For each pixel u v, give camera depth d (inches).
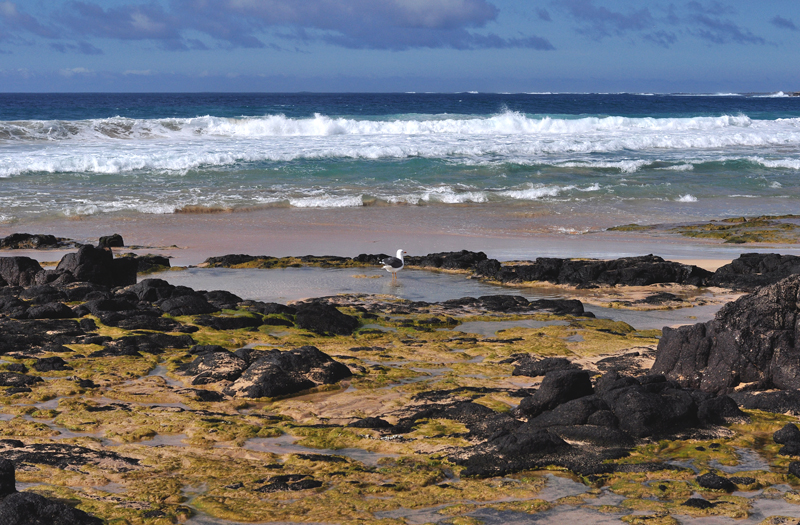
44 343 433.7
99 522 198.8
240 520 205.9
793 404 303.4
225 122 1776.6
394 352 434.3
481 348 443.8
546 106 3934.5
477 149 1560.0
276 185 1189.1
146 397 338.0
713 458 252.1
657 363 364.5
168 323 480.4
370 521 204.2
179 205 1026.1
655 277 663.8
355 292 620.7
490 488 228.1
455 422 297.7
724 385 336.5
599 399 282.4
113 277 626.2
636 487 227.9
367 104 4133.9
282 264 725.3
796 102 5639.8
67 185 1136.8
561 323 514.9
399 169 1339.8
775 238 874.1
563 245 840.9
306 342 455.8
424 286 653.9
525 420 294.5
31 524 189.9
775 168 1441.9
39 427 290.7
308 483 232.2
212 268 709.9
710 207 1110.4
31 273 609.9
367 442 277.6
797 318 337.1
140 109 2546.8
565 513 209.9
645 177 1322.6
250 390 343.6
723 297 612.1
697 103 4896.7
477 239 874.1
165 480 235.5
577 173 1346.0
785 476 233.9
